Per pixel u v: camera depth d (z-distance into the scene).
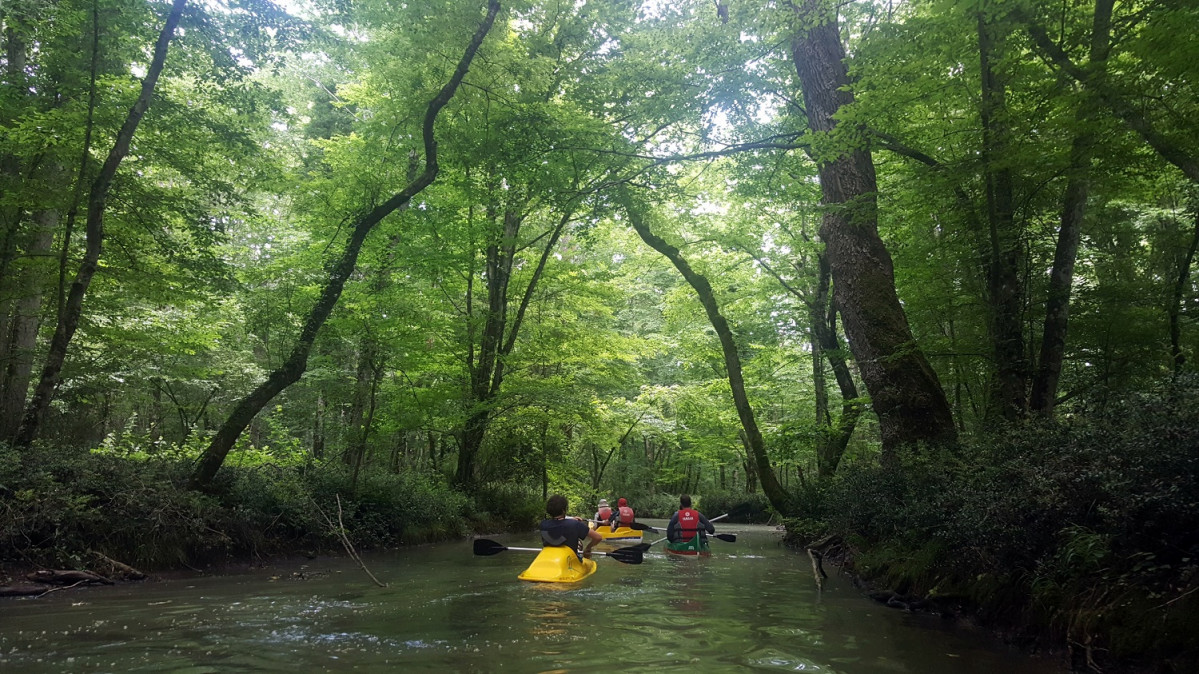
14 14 9.32
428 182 11.73
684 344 23.23
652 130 14.86
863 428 22.55
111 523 8.28
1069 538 4.77
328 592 7.07
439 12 11.40
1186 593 3.84
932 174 8.55
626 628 5.27
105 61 10.69
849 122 8.77
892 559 7.74
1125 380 11.31
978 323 11.66
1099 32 7.24
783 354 21.39
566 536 8.60
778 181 15.41
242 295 15.15
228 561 9.50
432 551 12.38
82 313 12.84
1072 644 4.33
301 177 15.27
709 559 11.52
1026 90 8.23
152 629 5.11
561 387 18.22
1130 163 8.10
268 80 20.22
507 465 20.47
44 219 12.86
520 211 14.88
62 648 4.48
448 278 16.73
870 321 10.02
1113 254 13.38
